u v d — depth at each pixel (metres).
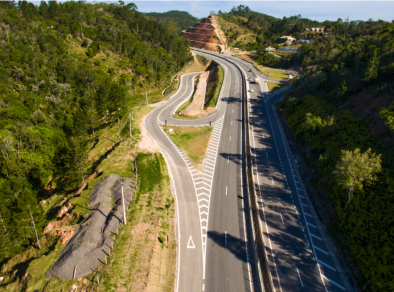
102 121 81.12
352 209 39.44
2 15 113.88
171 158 59.41
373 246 33.78
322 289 31.86
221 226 41.06
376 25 164.00
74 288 30.05
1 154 49.53
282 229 40.72
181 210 43.97
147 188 47.94
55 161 50.19
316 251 37.16
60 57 101.00
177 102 98.12
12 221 36.09
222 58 165.12
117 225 38.59
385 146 45.00
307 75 100.81
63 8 151.75
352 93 65.44
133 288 29.97
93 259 33.12
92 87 93.69
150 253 34.69
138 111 85.94
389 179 38.84
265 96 102.00
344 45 139.38
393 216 34.81
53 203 49.25
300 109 75.12
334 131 56.03
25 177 48.88
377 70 64.19
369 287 30.97
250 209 42.84
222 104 92.50
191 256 35.78
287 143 67.56
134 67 117.81
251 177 52.47
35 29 108.19
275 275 33.38
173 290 31.30
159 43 154.88
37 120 66.38
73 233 37.56
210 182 51.72
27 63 89.31
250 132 72.94
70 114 79.56
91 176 52.91
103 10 182.00
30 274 31.64
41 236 39.06
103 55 117.62
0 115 62.66
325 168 49.75
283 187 50.66
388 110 48.25
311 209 45.22
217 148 64.62
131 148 62.06
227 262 35.16
